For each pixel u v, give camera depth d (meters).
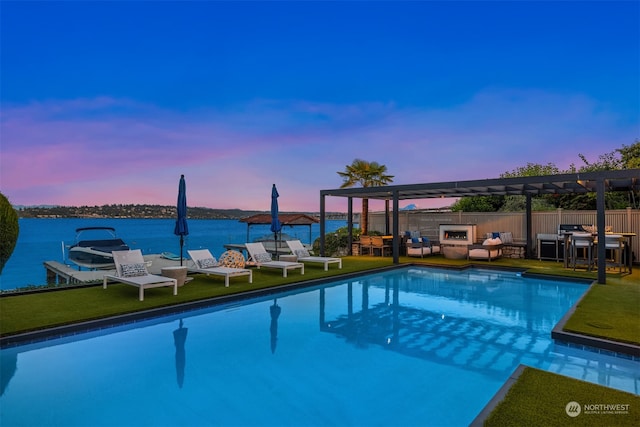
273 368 4.43
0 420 3.26
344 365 4.51
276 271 11.11
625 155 19.22
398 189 12.80
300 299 8.16
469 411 3.46
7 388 3.89
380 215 19.41
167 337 5.57
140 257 8.49
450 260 13.95
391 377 4.18
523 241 15.10
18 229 6.20
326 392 3.82
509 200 21.38
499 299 8.15
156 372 4.30
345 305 7.61
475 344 5.25
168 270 8.41
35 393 3.78
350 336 5.62
